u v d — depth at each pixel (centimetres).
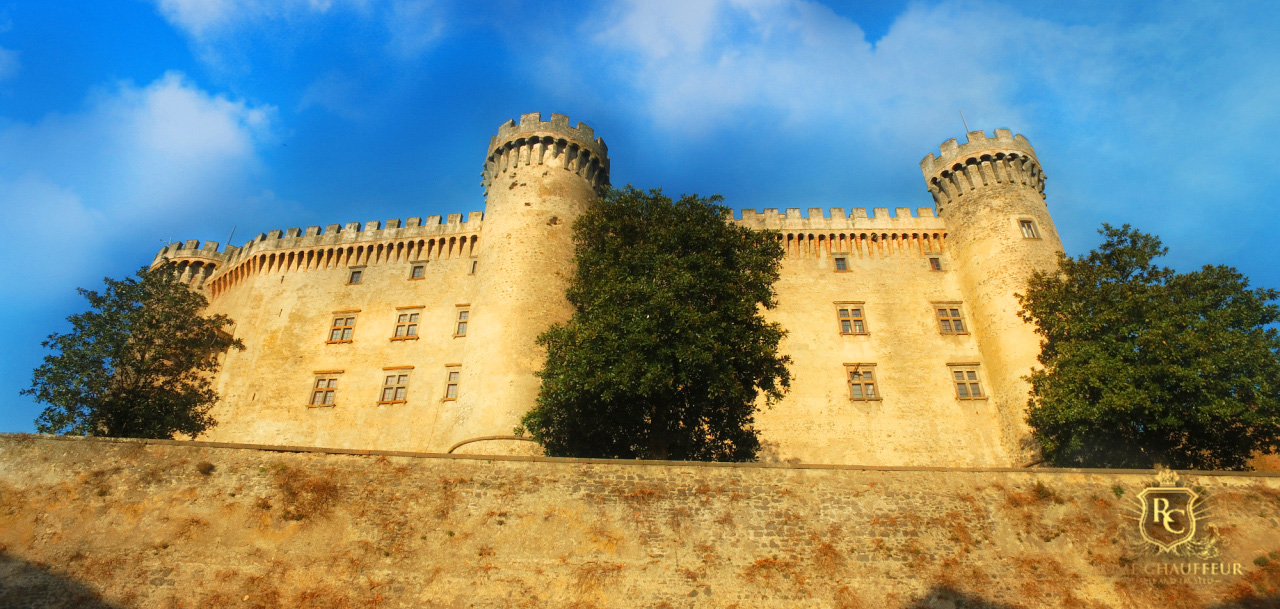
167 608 1398
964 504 1619
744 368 2178
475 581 1457
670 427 2239
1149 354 2136
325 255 3775
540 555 1502
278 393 3278
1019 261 3112
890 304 3356
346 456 1648
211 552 1487
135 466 1606
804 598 1453
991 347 3070
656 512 1575
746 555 1516
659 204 2519
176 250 4244
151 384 2502
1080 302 2395
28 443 1623
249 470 1617
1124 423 2152
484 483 1616
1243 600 1439
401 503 1577
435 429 3056
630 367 2002
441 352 3303
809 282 3450
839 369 3144
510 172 3484
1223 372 2100
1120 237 2445
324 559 1481
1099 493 1634
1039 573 1501
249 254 3869
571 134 3594
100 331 2384
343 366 3331
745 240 2439
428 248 3712
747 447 2331
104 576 1437
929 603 1454
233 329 3572
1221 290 2272
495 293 3030
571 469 1644
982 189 3409
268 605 1405
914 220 3631
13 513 1516
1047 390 2334
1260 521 1583
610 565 1488
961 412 2998
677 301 2164
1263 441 2114
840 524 1576
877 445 2942
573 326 2230
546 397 2145
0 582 1416
